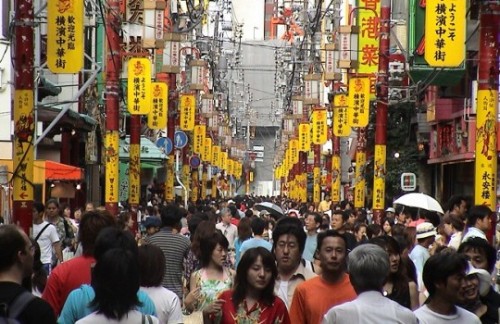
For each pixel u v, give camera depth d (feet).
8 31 187.73
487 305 58.03
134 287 45.65
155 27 188.85
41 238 104.58
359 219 146.20
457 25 114.93
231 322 55.16
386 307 48.24
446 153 223.71
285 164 555.69
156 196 301.02
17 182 102.06
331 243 58.70
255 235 103.81
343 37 197.06
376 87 188.14
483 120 98.78
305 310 58.44
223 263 69.51
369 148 269.44
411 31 166.20
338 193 310.86
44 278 66.03
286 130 459.32
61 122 218.79
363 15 196.44
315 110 297.94
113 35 169.48
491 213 90.43
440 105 222.89
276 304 55.72
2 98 187.73
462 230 95.20
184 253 87.30
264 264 55.11
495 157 98.99
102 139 293.84
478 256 65.62
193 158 392.06
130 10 261.03
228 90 563.48
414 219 145.18
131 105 188.03
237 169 653.30
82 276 57.26
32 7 102.78
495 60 98.48
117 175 171.53
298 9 496.64
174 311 57.00
